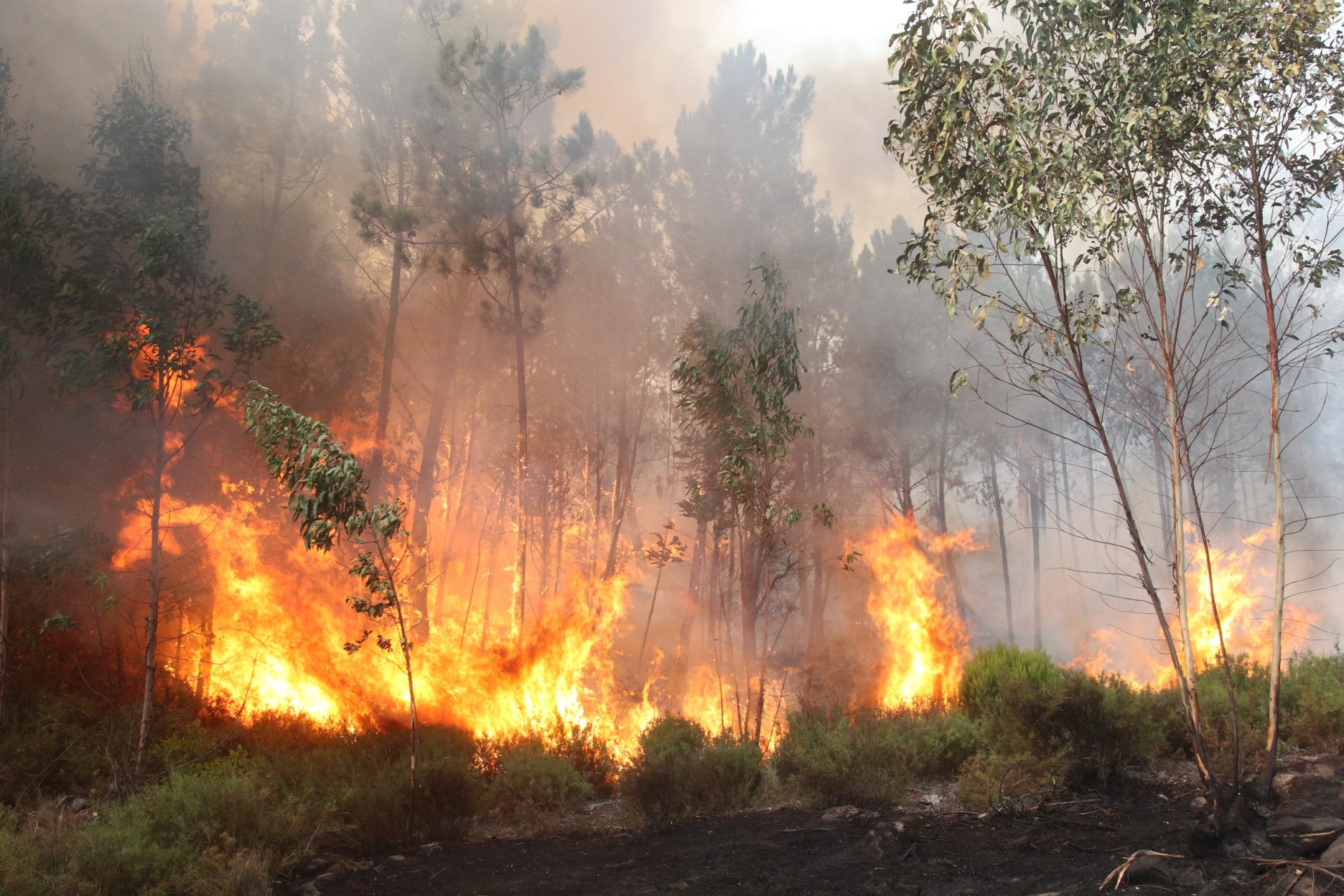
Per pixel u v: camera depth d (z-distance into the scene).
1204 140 5.48
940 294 5.75
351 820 7.57
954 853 5.66
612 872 6.19
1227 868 4.74
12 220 9.46
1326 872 4.30
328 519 7.46
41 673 11.11
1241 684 8.91
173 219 10.08
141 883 6.09
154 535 9.36
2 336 9.29
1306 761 6.91
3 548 10.17
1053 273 5.48
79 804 8.73
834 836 6.42
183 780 7.28
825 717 9.55
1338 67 5.18
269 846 6.76
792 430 10.82
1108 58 5.42
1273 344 5.34
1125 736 7.04
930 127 5.62
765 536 11.11
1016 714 7.42
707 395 10.92
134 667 12.02
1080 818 6.13
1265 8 5.25
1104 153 5.43
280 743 10.29
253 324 9.95
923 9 5.57
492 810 8.29
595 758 9.80
